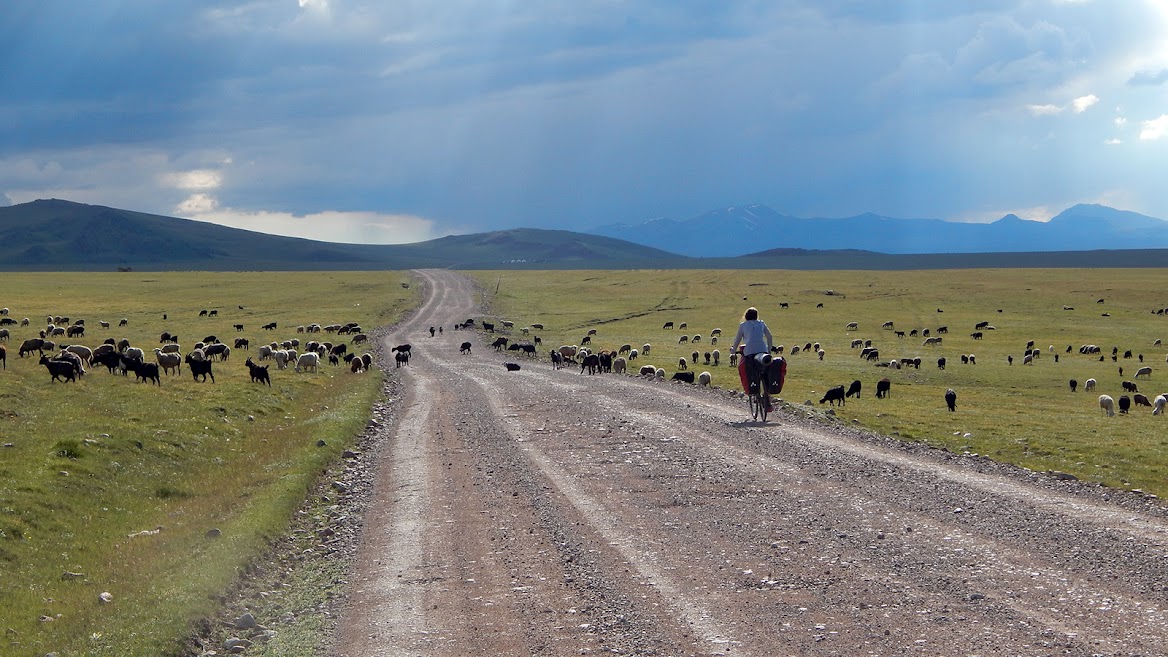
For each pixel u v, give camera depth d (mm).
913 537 11406
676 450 19094
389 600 10281
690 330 102000
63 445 20422
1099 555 10297
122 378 40250
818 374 60344
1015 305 122688
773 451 18391
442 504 15391
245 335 86438
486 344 87938
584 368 59688
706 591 9656
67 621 10562
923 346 83875
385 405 36469
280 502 16109
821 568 10242
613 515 13531
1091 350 77625
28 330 79438
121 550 14180
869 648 7781
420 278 185125
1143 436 26891
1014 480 15227
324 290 157625
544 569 10945
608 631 8648
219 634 10078
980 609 8633
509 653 8250
